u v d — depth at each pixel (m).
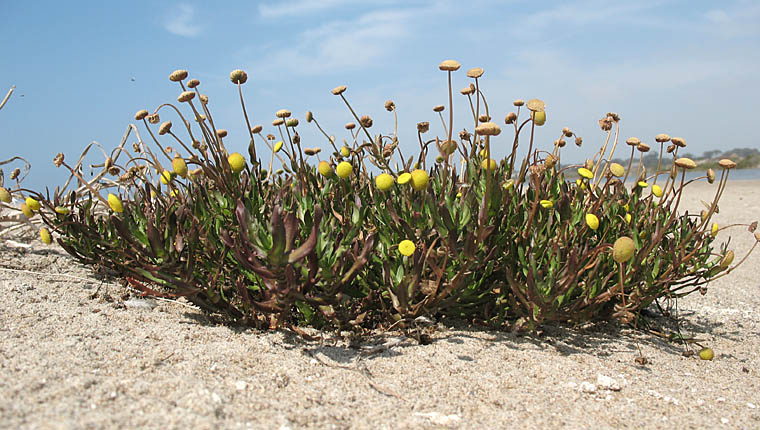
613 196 0.44
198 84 0.44
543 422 0.33
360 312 0.43
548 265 0.42
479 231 0.39
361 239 0.42
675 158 0.45
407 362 0.38
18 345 0.35
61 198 0.58
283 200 0.43
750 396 0.37
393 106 0.49
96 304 0.44
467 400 0.34
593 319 0.47
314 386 0.34
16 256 0.56
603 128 0.48
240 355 0.37
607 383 0.37
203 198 0.44
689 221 0.49
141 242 0.42
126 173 0.47
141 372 0.33
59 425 0.28
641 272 0.45
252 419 0.30
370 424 0.31
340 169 0.42
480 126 0.36
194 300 0.42
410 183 0.41
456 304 0.43
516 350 0.41
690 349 0.45
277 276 0.36
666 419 0.34
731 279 0.71
